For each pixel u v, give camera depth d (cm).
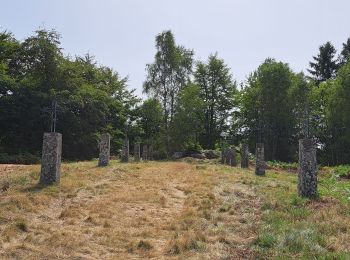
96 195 1469
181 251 884
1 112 3675
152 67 5600
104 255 868
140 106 5925
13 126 3778
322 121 5959
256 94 6112
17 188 1451
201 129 6075
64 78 4097
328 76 7088
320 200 1416
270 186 1789
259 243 924
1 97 3703
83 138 4078
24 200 1230
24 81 3844
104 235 1000
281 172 3188
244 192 1592
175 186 1753
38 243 903
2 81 3672
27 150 3634
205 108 6262
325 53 7156
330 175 3136
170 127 5425
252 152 6041
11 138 3741
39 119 3734
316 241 908
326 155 5759
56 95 3719
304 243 884
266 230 1018
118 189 1598
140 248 912
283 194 1530
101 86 5169
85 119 4153
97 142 4169
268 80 5803
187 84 5812
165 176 2023
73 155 4109
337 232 988
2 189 1433
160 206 1351
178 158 4503
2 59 4038
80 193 1473
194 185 1747
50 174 1561
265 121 5922
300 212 1204
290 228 1013
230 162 3428
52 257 825
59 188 1484
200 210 1280
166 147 5388
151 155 4344
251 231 1034
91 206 1282
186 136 5306
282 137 5916
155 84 5616
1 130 3784
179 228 1077
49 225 1059
